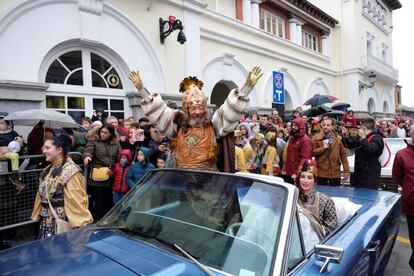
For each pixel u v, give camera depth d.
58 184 2.72
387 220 2.96
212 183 2.27
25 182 4.20
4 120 5.25
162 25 8.62
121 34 7.82
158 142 5.21
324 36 18.95
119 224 2.28
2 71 5.94
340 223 2.83
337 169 5.39
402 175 3.68
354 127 5.50
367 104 21.25
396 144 7.08
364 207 3.16
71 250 1.94
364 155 5.19
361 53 20.33
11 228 4.07
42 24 6.48
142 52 8.29
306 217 2.56
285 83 14.88
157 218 2.19
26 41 6.25
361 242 2.38
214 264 1.79
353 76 19.67
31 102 6.30
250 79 2.85
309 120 7.99
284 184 2.09
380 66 23.00
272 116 9.38
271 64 13.89
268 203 2.02
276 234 1.85
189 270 1.71
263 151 6.09
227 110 2.89
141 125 5.62
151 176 2.61
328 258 1.82
